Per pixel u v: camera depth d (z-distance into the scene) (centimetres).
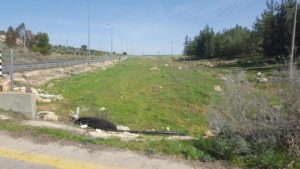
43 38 8731
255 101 716
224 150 658
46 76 3034
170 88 3034
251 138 684
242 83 776
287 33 5422
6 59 5447
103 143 734
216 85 3353
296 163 593
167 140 779
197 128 1619
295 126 650
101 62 6084
